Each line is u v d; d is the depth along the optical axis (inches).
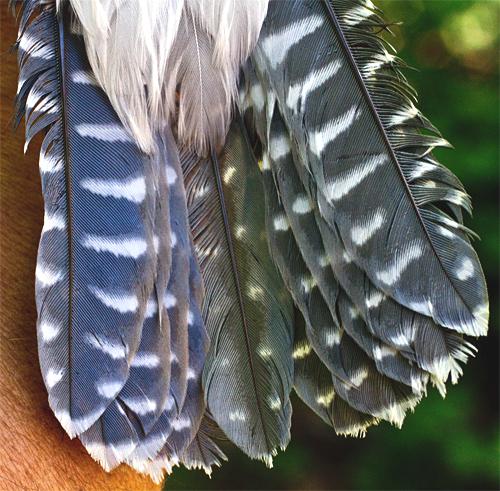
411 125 16.9
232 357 17.1
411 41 40.0
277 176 17.0
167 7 16.8
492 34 39.8
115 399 16.6
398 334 16.8
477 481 43.0
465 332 16.7
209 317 17.1
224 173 17.2
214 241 17.2
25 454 16.7
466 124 38.3
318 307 17.0
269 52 17.0
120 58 16.7
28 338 16.9
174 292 16.8
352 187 16.9
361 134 16.9
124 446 16.6
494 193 38.3
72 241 16.6
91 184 16.7
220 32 16.9
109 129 16.8
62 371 16.6
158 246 16.7
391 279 16.8
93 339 16.6
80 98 16.7
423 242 16.8
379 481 44.1
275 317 17.2
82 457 16.8
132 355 16.6
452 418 42.4
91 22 16.7
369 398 17.0
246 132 17.2
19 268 16.9
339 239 16.9
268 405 17.0
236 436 17.0
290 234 17.1
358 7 17.0
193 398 16.9
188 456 17.0
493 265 38.6
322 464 47.2
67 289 16.6
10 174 17.1
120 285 16.6
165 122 17.0
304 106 16.9
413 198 16.8
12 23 17.3
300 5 17.0
